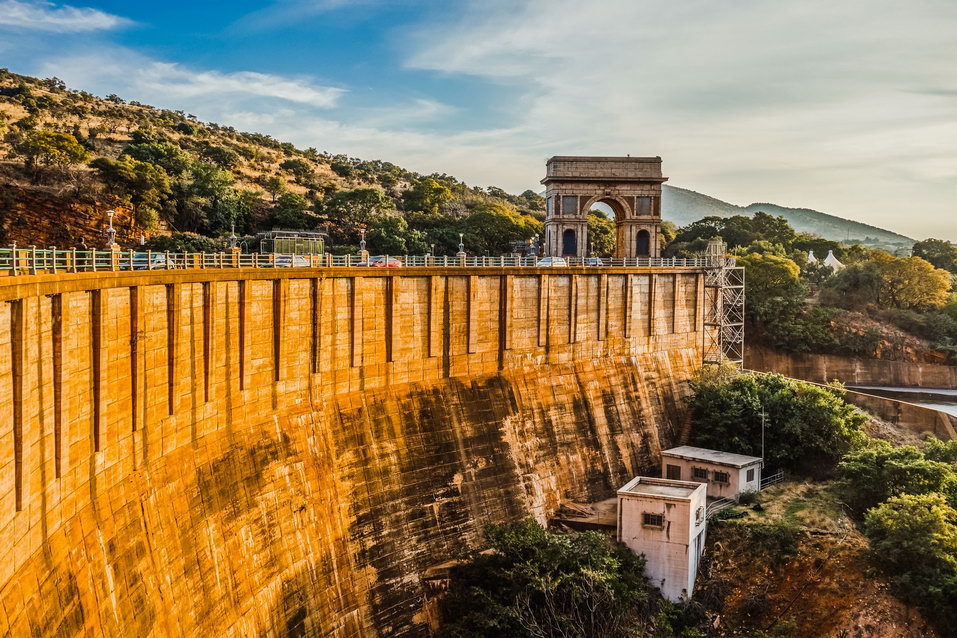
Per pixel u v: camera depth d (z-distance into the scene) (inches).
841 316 4825.3
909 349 4672.7
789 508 2645.2
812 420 3100.4
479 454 2466.8
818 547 2400.3
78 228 3553.2
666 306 3533.5
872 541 2362.2
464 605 2034.9
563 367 2974.9
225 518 1624.0
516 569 2000.5
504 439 2573.8
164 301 1487.5
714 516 2596.0
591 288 3112.7
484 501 2412.6
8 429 1002.1
